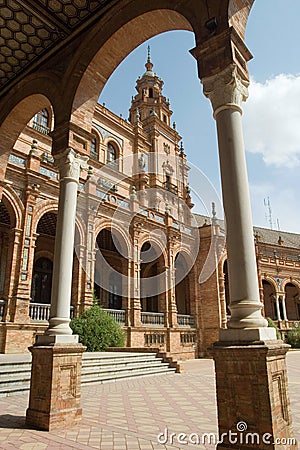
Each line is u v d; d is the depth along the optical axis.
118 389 9.95
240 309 4.04
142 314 21.14
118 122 28.59
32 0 6.86
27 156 16.75
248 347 3.72
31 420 5.46
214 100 4.93
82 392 9.34
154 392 9.35
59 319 5.87
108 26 7.02
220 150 4.69
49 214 19.12
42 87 7.99
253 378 3.65
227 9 5.14
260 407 3.54
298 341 31.73
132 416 6.35
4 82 9.03
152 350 15.71
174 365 14.73
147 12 6.33
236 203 4.37
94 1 6.88
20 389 9.02
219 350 3.90
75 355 5.79
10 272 14.78
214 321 24.61
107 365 12.71
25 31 7.59
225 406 3.76
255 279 4.18
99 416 6.30
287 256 45.25
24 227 15.62
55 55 8.02
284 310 35.31
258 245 35.09
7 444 4.53
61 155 6.93
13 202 15.64
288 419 3.79
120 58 7.41
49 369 5.43
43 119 22.81
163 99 36.12
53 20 7.29
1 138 8.95
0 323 13.84
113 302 25.16
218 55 5.02
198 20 5.43
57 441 4.66
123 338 17.62
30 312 15.27
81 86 7.25
